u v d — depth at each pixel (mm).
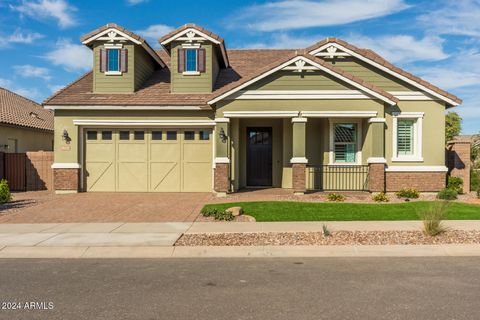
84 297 5750
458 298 5633
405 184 15945
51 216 11914
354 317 4965
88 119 16781
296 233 9625
